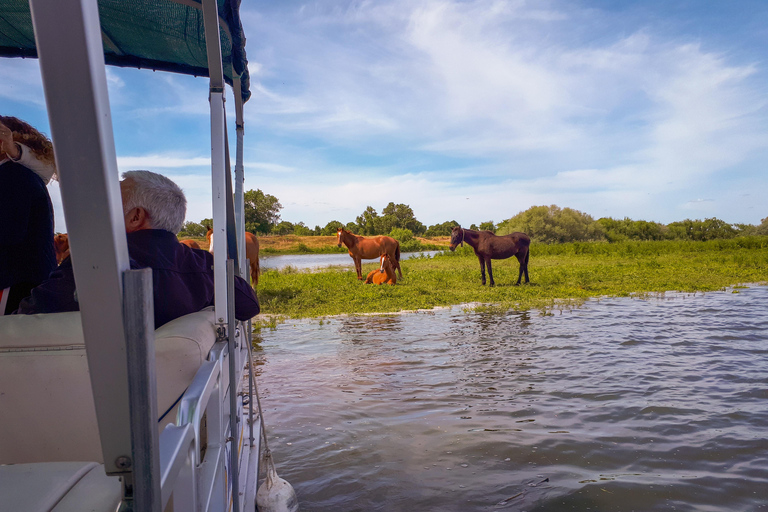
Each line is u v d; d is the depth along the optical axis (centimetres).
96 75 55
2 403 120
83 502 83
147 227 172
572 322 767
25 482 89
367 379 485
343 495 264
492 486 271
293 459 309
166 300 161
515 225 4669
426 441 334
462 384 461
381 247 1559
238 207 246
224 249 158
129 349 59
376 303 1035
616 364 517
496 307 952
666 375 473
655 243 3291
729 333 660
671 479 274
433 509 249
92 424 122
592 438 332
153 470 60
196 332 126
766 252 2464
